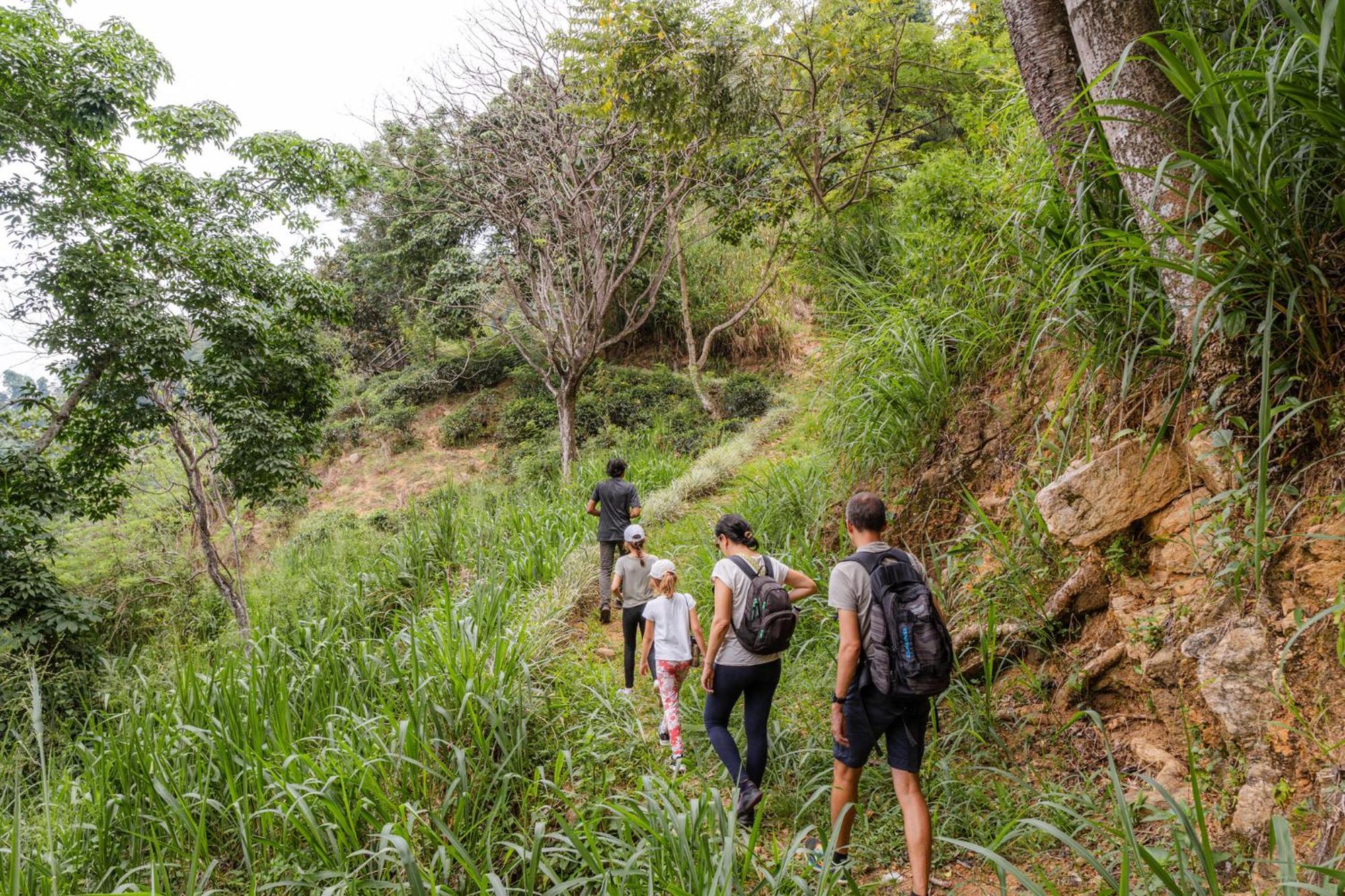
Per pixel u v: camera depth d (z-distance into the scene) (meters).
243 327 12.05
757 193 14.76
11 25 10.48
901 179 11.05
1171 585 3.14
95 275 10.77
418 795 3.78
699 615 5.98
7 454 10.44
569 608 6.91
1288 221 2.51
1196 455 3.07
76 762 4.83
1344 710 2.31
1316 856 2.15
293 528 19.30
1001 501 4.44
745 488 7.43
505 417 21.52
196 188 13.11
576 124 14.69
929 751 3.64
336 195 14.20
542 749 4.43
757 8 10.48
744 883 2.85
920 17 15.27
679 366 21.56
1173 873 2.45
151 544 14.45
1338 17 2.10
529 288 18.97
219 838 3.92
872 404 5.41
